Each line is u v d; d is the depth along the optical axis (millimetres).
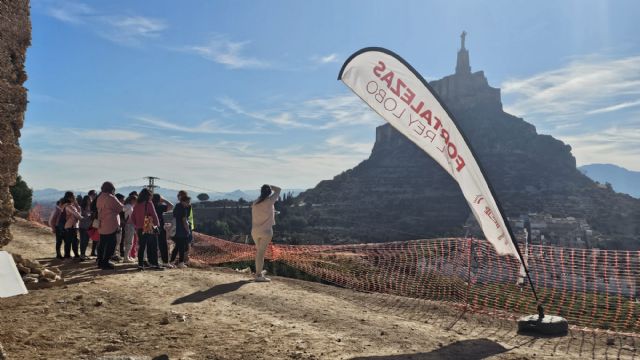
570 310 7879
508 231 7027
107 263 11180
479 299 8984
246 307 7707
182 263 12188
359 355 5449
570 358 5582
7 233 8445
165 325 6402
